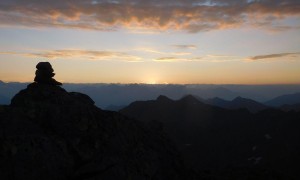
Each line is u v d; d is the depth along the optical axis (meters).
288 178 57.75
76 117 35.25
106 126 37.22
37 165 28.34
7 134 29.44
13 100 37.47
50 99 37.78
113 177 31.95
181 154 43.75
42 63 41.19
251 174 57.34
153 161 37.31
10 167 27.00
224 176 53.59
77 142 32.78
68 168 30.25
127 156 35.41
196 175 42.78
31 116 33.88
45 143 30.25
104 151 33.88
